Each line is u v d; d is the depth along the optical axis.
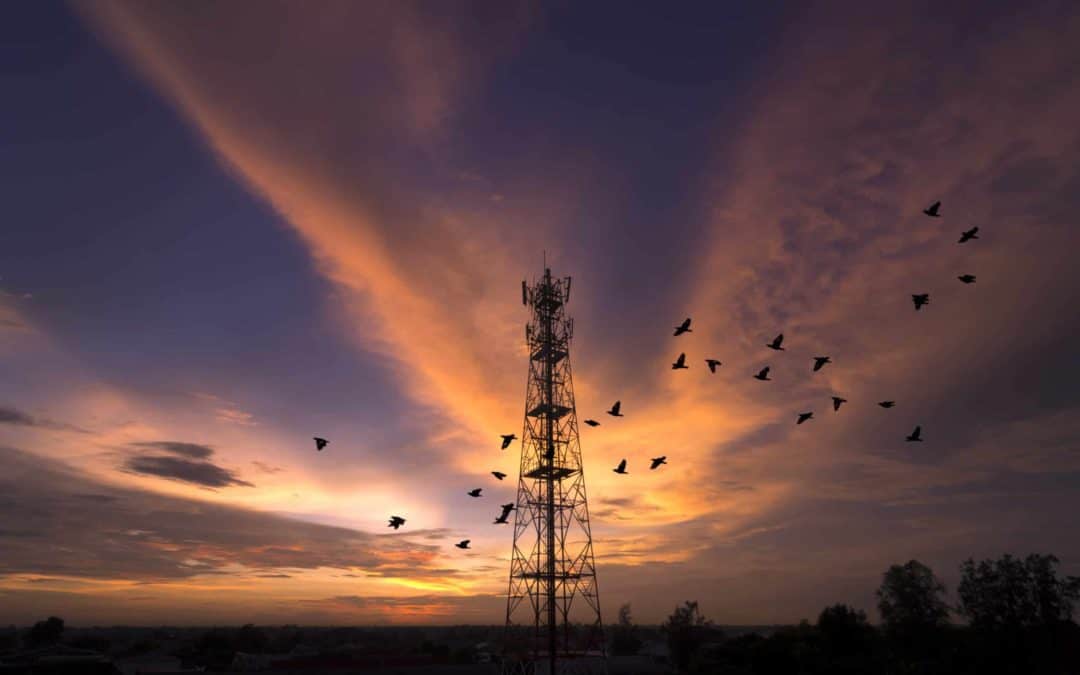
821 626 91.62
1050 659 77.88
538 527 60.00
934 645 85.69
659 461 37.00
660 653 130.12
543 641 58.72
